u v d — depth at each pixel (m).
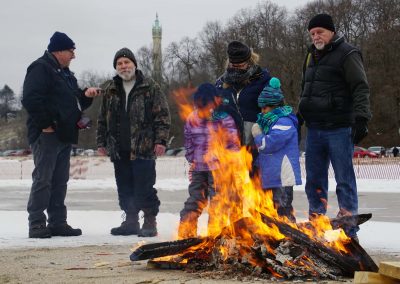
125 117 8.12
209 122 6.95
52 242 7.33
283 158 6.60
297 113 7.40
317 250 5.02
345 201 6.95
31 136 7.91
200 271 5.19
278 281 4.71
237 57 7.22
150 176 8.02
